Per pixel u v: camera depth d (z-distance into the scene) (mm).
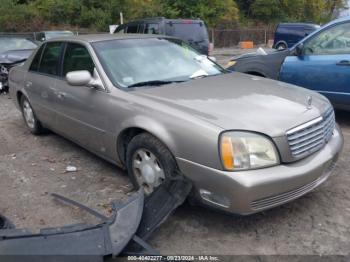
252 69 7176
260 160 3281
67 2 34031
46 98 5520
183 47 5176
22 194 4422
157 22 13133
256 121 3414
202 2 40812
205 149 3344
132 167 4086
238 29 39375
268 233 3527
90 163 5199
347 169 4734
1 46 11781
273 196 3311
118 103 4137
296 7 51094
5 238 3049
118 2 35219
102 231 3141
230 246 3373
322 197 4090
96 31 33875
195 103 3760
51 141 6164
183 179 3529
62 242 3023
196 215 3818
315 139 3646
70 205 4121
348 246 3311
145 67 4582
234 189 3221
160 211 3359
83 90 4633
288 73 6660
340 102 6199
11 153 5723
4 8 31219
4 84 10570
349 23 6043
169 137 3586
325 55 6266
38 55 5980
